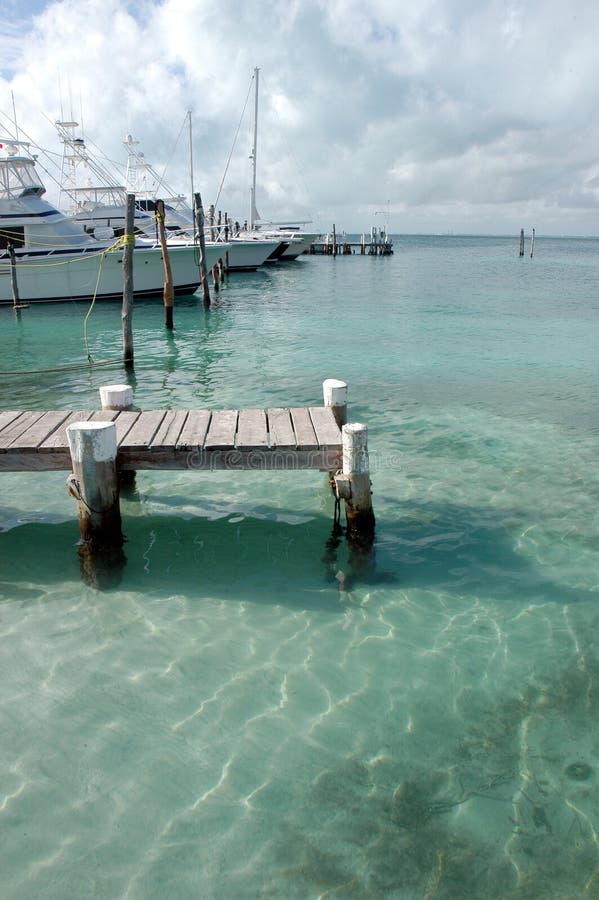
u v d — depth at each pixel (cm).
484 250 11988
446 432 996
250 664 470
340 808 350
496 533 664
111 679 452
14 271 2434
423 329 2091
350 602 549
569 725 407
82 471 599
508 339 1894
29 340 1923
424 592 561
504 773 371
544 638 496
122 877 315
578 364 1530
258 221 5909
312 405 1162
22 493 773
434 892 305
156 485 793
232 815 346
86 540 621
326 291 3425
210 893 307
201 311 2539
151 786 365
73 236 2577
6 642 492
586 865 317
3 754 385
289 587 573
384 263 6456
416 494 760
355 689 443
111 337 1962
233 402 1189
